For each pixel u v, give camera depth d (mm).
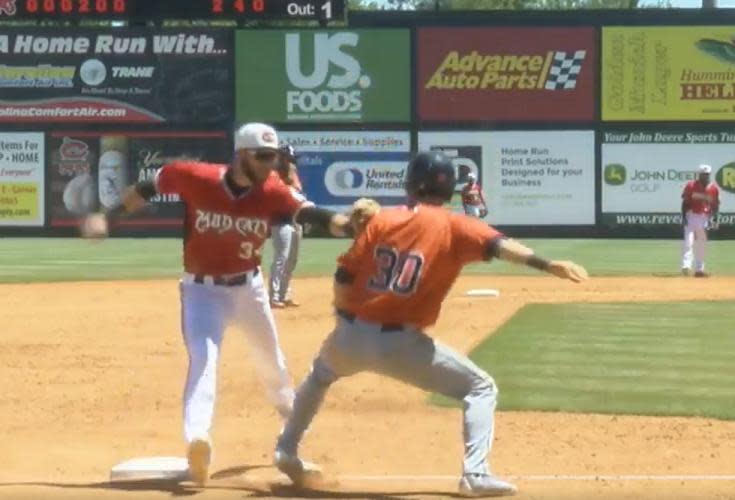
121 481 25094
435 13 117188
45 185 117438
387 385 35812
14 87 117062
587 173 116875
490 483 22656
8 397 34594
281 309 53500
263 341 26375
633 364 40219
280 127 117938
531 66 117062
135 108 117562
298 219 24797
